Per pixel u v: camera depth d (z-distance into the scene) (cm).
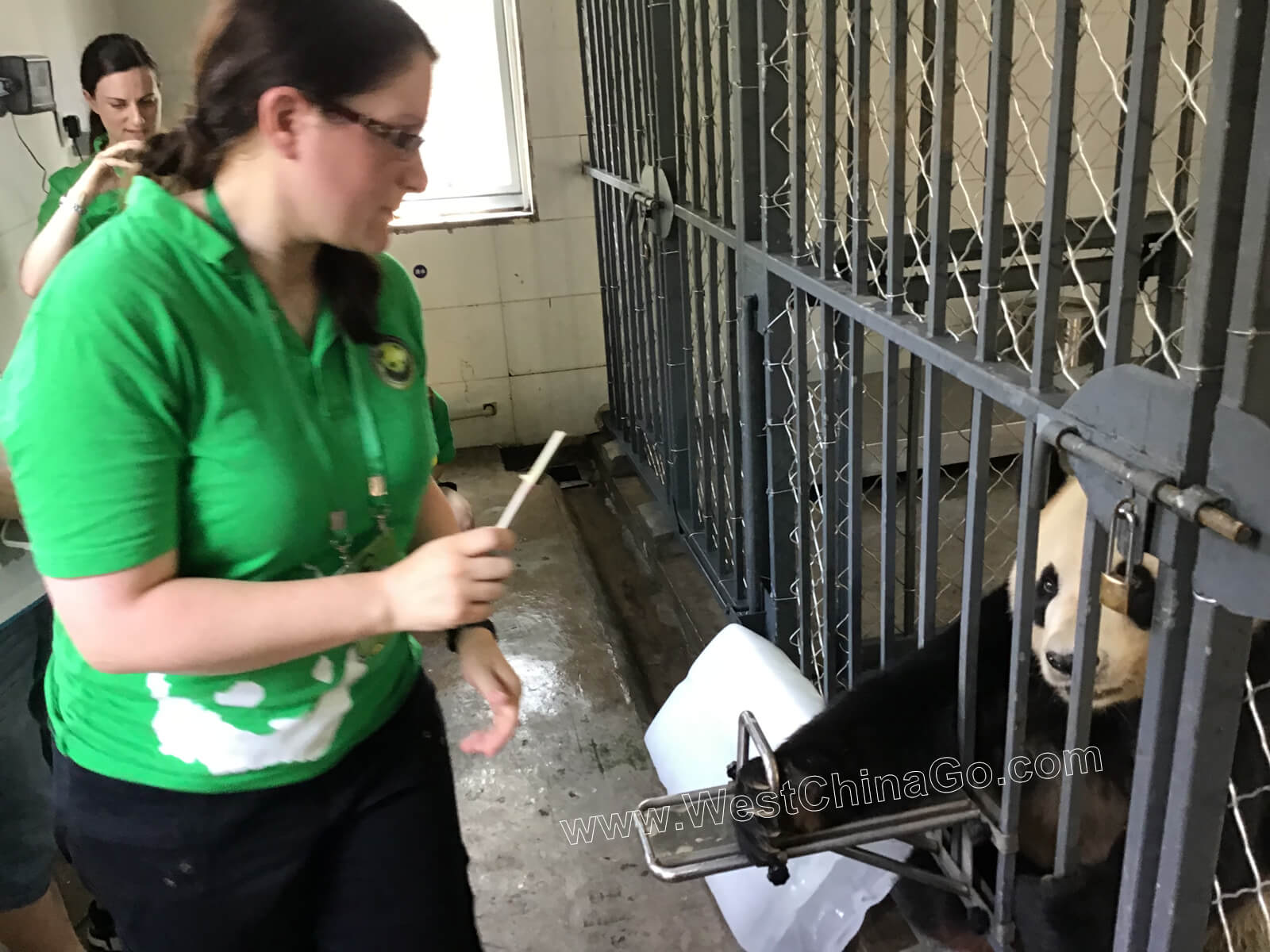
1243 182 74
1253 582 78
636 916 174
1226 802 98
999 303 112
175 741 95
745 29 184
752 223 196
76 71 296
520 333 384
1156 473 83
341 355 96
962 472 323
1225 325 77
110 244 83
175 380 83
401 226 360
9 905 156
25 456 79
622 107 305
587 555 316
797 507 192
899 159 131
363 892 108
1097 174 285
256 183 86
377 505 99
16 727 161
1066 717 123
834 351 164
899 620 251
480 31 361
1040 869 130
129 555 81
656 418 313
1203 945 100
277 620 84
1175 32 217
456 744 220
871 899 155
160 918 101
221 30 82
